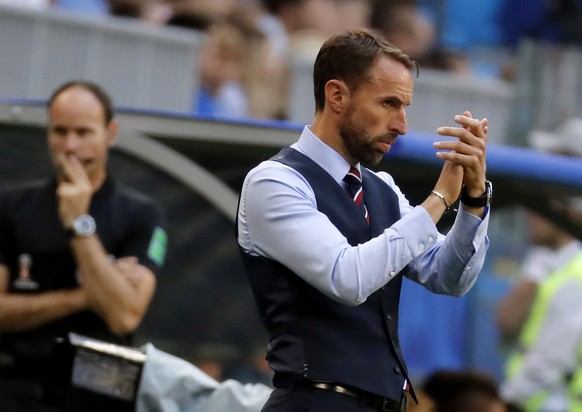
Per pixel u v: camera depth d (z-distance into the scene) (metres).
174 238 22.19
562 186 25.28
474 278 14.84
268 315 14.66
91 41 27.75
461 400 23.47
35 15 27.20
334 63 14.60
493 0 43.00
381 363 14.56
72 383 17.33
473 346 32.41
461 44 42.97
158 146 21.11
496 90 31.59
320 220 14.30
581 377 30.95
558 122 32.03
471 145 14.37
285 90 34.19
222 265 22.86
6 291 18.62
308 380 14.34
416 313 31.48
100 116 19.08
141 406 17.22
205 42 34.78
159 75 28.53
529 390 31.03
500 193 26.16
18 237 18.69
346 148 14.73
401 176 24.19
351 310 14.51
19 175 20.94
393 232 14.11
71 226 18.41
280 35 38.25
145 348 17.56
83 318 18.58
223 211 21.44
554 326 31.09
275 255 14.43
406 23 41.81
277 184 14.48
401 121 14.56
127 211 19.23
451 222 25.38
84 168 18.91
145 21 34.66
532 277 31.69
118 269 18.84
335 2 40.41
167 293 22.94
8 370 18.25
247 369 23.50
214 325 23.33
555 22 42.19
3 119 20.62
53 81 27.41
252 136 22.16
